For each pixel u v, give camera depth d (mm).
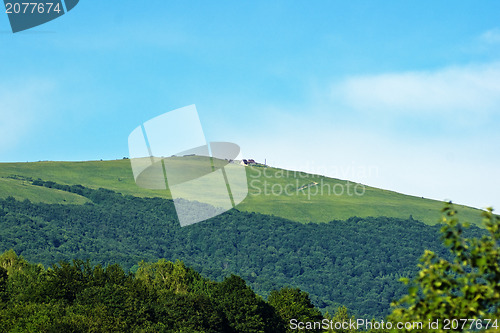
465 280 13461
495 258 13211
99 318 66438
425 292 13852
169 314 79312
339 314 105188
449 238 13586
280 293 101375
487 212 13742
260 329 86250
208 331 80000
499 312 13266
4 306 78562
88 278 92500
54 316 65812
